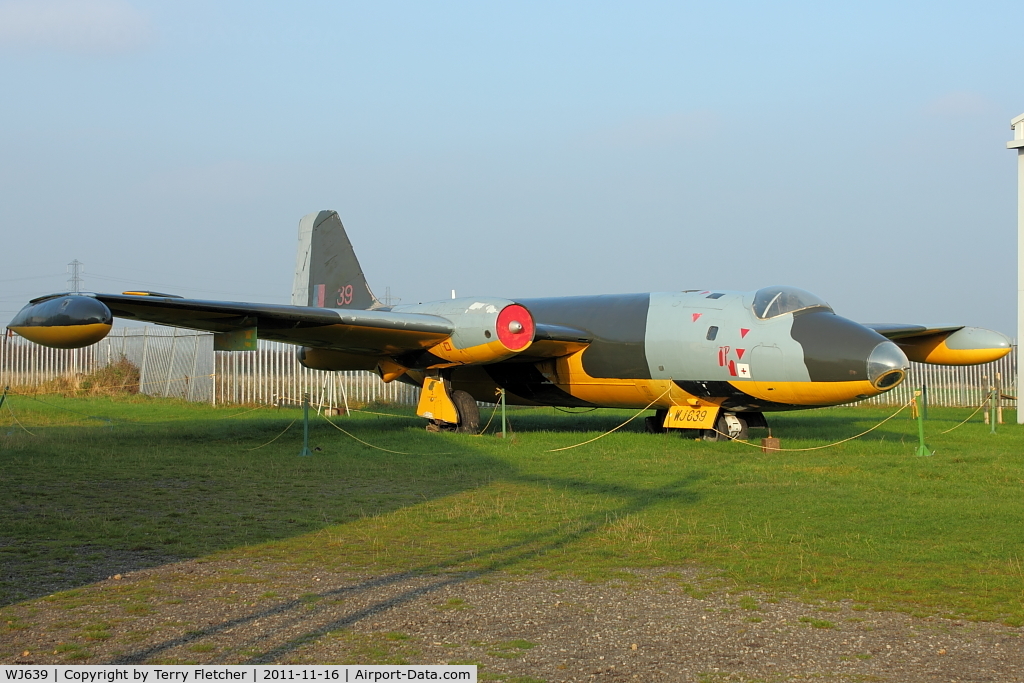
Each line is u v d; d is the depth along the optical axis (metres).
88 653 5.18
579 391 18.14
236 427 18.92
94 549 7.73
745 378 15.23
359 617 5.86
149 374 31.30
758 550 7.65
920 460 13.48
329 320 15.59
